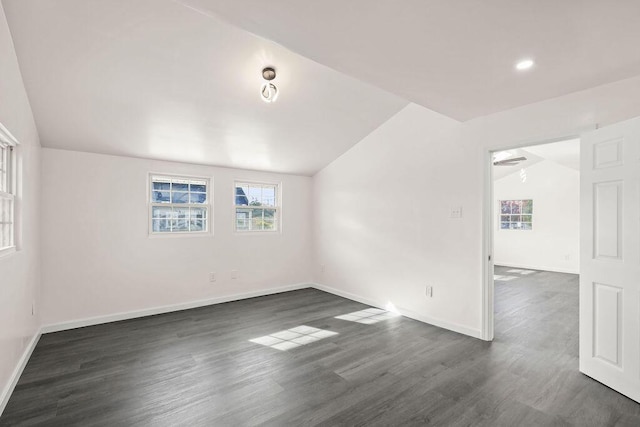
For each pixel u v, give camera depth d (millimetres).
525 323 3648
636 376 2057
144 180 3957
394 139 4047
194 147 3855
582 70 2158
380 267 4262
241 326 3541
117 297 3748
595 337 2338
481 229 3143
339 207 4945
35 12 1920
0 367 1923
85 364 2598
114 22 2080
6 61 1892
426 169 3672
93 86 2623
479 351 2852
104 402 2055
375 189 4328
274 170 5035
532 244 7875
